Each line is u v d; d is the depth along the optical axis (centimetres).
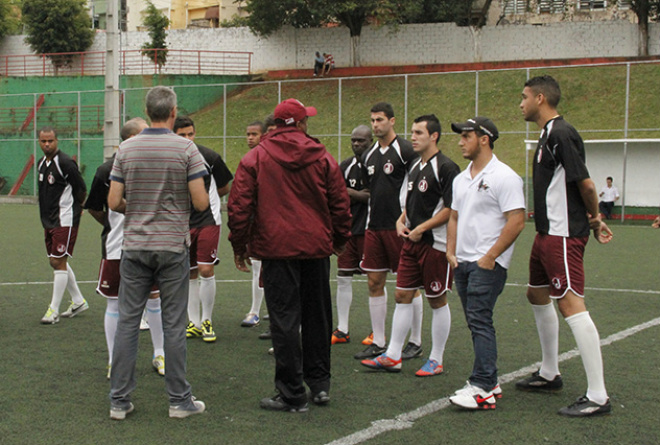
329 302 481
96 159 3066
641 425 428
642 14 3253
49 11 3888
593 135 2592
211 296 667
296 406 455
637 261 1225
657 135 2500
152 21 3728
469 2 3500
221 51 3566
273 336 455
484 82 2872
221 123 3014
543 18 3641
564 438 406
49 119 3216
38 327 715
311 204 462
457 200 485
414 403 474
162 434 414
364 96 2975
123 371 439
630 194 2175
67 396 487
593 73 2841
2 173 3167
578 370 555
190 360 590
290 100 469
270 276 454
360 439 405
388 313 809
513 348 627
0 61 4066
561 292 453
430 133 545
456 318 759
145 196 440
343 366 577
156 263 440
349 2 3362
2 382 519
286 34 3706
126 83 3406
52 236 730
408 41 3541
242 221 452
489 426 427
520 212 454
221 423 434
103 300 873
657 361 576
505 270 467
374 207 607
